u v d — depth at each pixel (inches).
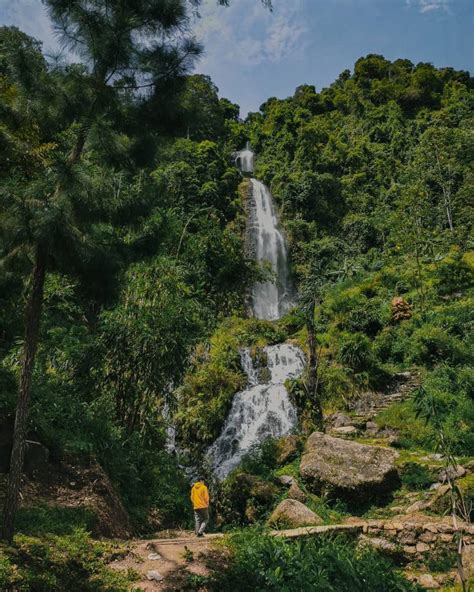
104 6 272.7
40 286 255.6
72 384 487.8
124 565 258.8
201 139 2053.4
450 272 1088.2
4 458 332.5
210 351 903.1
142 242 285.0
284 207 1851.6
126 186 303.4
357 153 2102.6
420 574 329.4
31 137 301.9
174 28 276.2
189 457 700.7
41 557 235.0
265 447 604.7
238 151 2379.4
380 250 1635.1
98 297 270.4
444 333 841.5
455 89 2603.3
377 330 968.9
